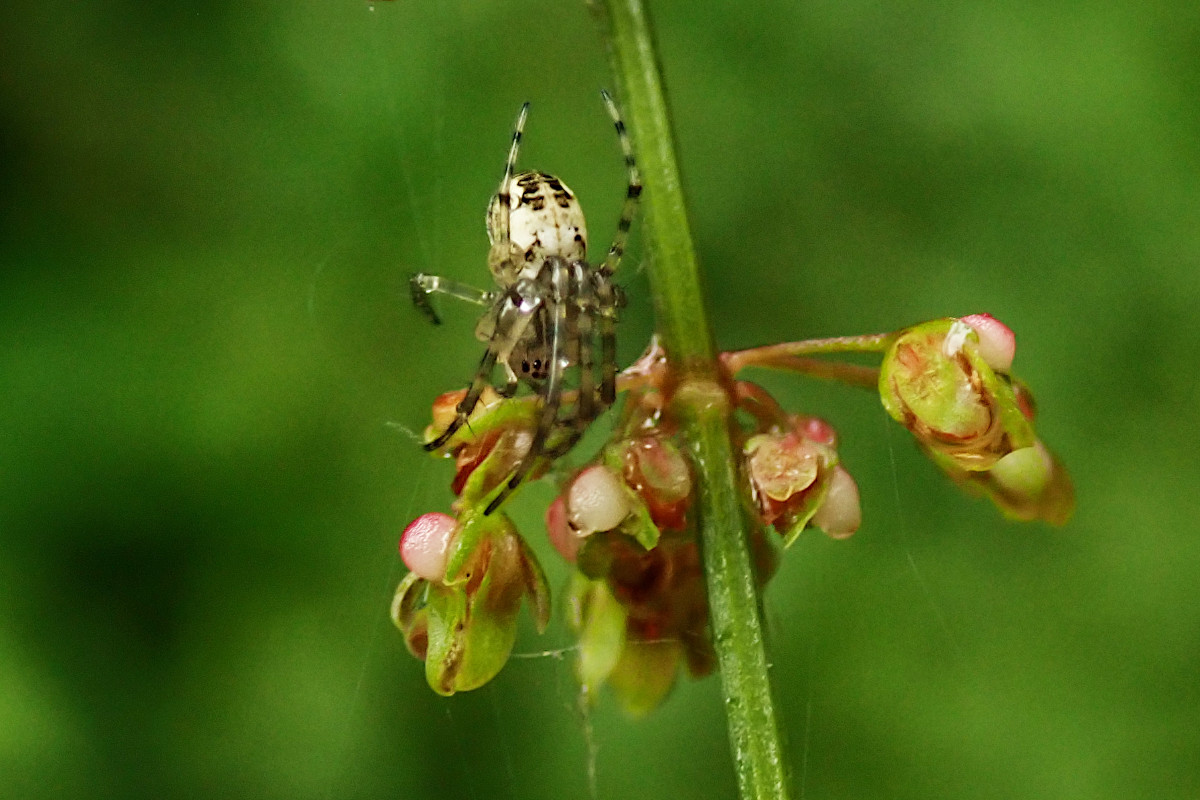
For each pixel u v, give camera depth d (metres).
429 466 0.15
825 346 0.10
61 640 0.14
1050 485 0.10
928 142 0.17
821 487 0.10
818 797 0.14
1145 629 0.14
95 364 0.15
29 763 0.13
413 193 0.16
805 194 0.17
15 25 0.17
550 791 0.14
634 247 0.11
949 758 0.14
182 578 0.15
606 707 0.14
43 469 0.15
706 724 0.14
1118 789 0.14
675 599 0.10
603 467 0.10
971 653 0.14
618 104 0.10
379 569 0.15
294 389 0.15
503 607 0.10
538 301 0.11
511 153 0.11
